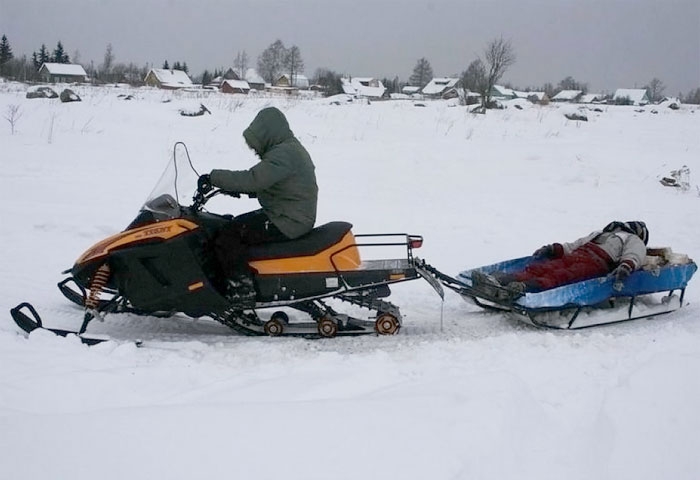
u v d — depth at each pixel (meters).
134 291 4.95
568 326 5.33
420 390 3.60
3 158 12.80
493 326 5.52
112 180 11.43
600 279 5.37
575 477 2.87
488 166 14.05
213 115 19.89
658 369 3.90
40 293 6.11
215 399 3.67
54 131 15.93
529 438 3.17
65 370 4.12
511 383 3.66
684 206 11.02
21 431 3.03
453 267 7.29
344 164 13.76
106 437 2.97
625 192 12.16
